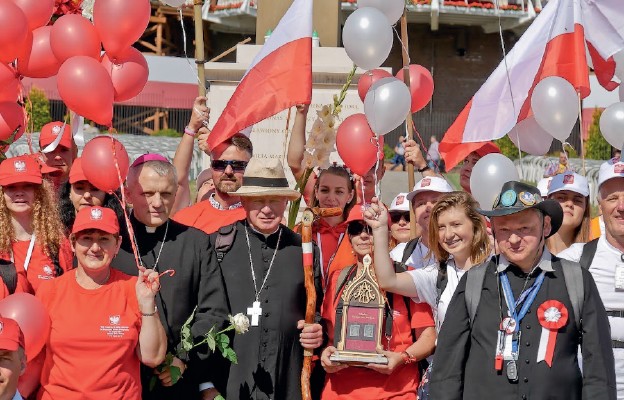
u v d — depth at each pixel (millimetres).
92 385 5512
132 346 5637
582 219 7008
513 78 7922
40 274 6246
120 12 6328
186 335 5941
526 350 5102
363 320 5996
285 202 6289
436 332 6066
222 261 6281
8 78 6730
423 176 7625
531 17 34781
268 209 6195
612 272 6199
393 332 6062
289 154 7570
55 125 7723
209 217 7273
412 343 6074
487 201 6102
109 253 5672
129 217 6336
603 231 6855
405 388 6000
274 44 7285
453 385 5238
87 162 6227
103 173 6207
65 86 6172
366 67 6742
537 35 7941
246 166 6691
